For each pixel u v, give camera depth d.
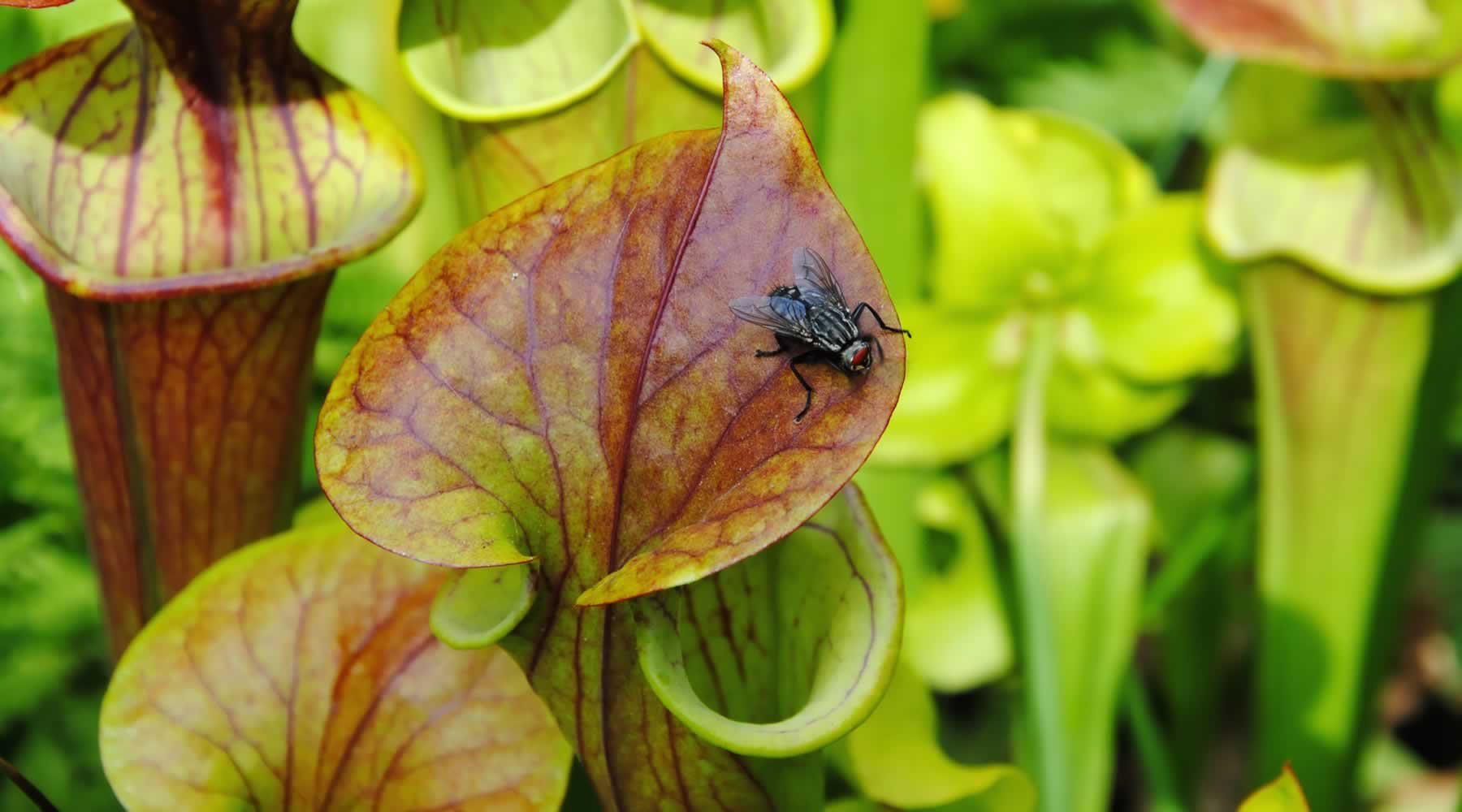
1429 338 0.55
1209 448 0.71
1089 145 0.61
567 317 0.37
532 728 0.42
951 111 0.61
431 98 0.44
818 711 0.39
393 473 0.37
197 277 0.42
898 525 0.61
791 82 0.45
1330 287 0.55
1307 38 0.53
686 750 0.40
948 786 0.47
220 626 0.42
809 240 0.36
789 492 0.36
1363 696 0.59
